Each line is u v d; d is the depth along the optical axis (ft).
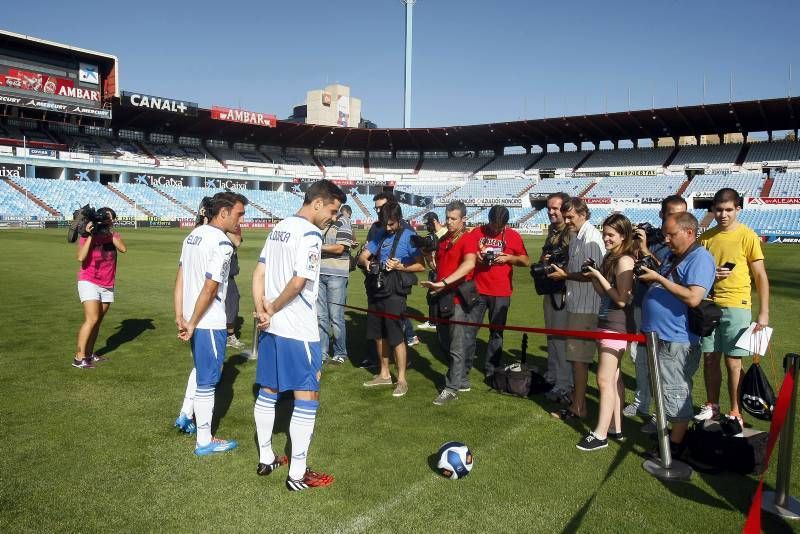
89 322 20.35
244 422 15.61
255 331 22.68
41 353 22.41
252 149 203.31
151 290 39.50
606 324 14.40
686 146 171.32
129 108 155.74
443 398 17.61
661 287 13.28
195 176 173.68
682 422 13.37
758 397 13.52
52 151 148.05
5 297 35.65
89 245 20.01
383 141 202.49
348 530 10.34
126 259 60.85
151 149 178.40
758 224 125.90
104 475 12.30
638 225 17.92
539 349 25.44
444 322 17.61
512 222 161.58
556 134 181.78
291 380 11.94
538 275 17.26
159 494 11.54
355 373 20.92
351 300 37.99
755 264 15.21
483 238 19.85
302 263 11.71
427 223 24.35
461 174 202.18
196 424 13.46
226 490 11.77
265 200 179.63
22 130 151.84
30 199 132.46
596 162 181.06
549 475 12.71
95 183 151.12
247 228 157.69
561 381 18.13
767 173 151.33
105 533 10.12
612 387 14.11
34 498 11.25
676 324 13.02
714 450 12.96
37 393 17.65
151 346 23.91
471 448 14.15
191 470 12.64
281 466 12.94
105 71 150.10
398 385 18.49
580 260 16.58
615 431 14.94
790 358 11.26
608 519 10.87
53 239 86.22
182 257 13.88
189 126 177.58
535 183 179.83
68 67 144.56
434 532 10.32
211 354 13.30
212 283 12.89
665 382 13.26
